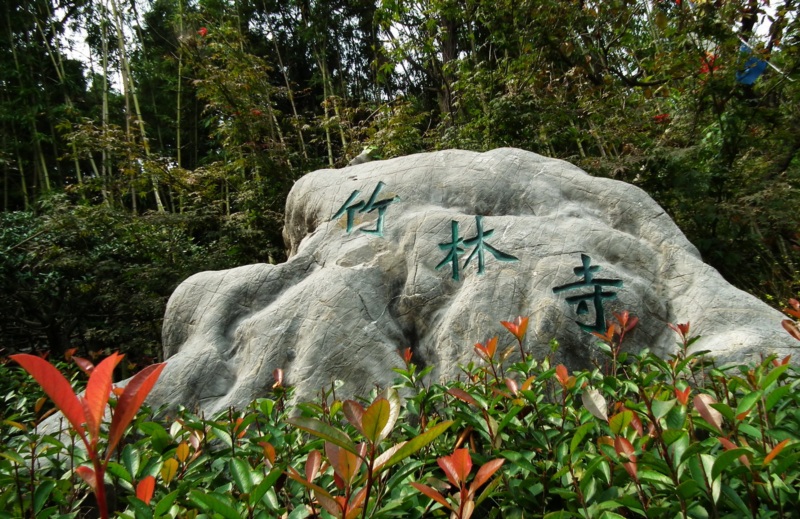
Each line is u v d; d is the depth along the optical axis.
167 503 1.52
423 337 3.59
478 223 3.78
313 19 12.05
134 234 6.93
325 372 3.39
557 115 6.63
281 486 1.98
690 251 3.47
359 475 1.56
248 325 3.69
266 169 8.19
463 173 4.12
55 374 0.94
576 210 3.76
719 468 1.30
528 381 2.06
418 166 4.25
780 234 5.50
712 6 5.58
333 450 1.18
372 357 3.40
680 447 1.44
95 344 7.12
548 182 3.97
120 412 0.98
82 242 6.81
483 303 3.42
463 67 8.18
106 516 0.95
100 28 11.55
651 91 7.16
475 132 7.33
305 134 11.35
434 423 2.08
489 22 7.66
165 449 2.03
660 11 6.20
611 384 2.24
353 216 4.18
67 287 6.57
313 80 12.02
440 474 1.87
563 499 1.71
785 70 5.73
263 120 8.52
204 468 2.11
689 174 5.49
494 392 2.23
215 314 3.83
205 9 10.70
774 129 5.91
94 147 7.78
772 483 1.38
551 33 6.95
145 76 12.10
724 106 6.04
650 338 3.21
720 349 2.88
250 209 8.05
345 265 3.91
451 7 8.12
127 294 6.71
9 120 10.37
